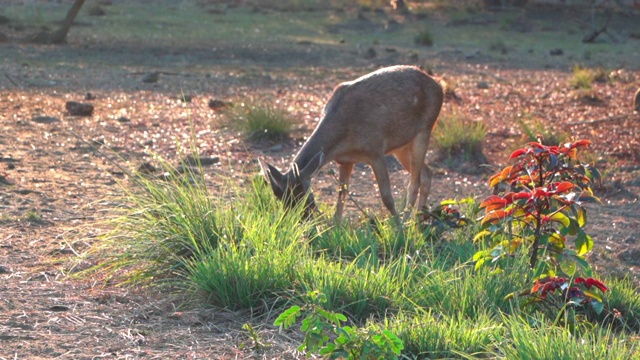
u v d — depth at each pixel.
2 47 35.19
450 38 49.91
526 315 8.60
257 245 9.73
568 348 7.33
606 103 26.27
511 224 9.97
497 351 7.79
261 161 11.34
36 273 9.76
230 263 9.20
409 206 12.95
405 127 12.70
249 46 40.94
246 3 60.69
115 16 50.94
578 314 9.12
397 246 11.17
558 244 9.35
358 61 37.62
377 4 62.22
